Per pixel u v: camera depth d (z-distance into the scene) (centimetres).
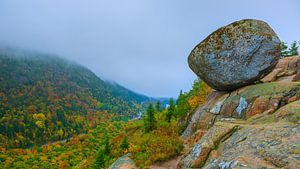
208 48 1748
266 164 748
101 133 16688
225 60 1712
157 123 2455
